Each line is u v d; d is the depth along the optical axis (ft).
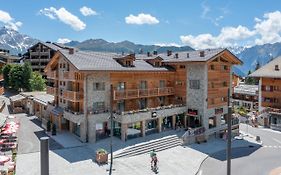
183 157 127.54
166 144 142.00
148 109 150.82
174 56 186.80
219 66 172.45
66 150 127.34
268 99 214.48
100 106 145.07
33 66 400.47
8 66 337.72
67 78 152.35
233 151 140.05
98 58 155.22
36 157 117.29
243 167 117.91
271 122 202.69
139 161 119.34
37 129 163.53
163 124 166.91
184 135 147.64
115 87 151.23
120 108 157.58
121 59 158.30
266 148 146.92
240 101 289.33
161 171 109.29
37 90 309.01
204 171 112.68
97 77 142.82
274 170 115.14
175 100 179.83
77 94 140.05
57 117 162.30
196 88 167.02
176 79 178.40
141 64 168.96
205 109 163.94
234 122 172.45
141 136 148.05
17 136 148.05
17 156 117.91
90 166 110.01
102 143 136.87
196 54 177.68
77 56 148.15
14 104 224.12
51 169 105.60
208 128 166.50
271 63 225.56
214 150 140.05
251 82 398.21
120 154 124.06
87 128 138.72
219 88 173.17
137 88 161.89
